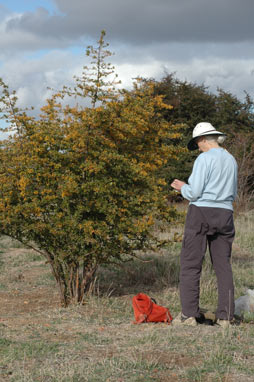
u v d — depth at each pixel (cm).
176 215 573
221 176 436
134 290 639
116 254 556
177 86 2697
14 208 510
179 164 2105
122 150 573
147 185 556
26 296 610
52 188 518
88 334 417
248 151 1883
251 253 927
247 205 1638
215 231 440
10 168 521
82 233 527
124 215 534
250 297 517
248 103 2809
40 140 512
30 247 556
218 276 446
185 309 443
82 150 534
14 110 529
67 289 565
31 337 411
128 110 559
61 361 345
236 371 320
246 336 397
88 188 511
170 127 607
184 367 327
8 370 329
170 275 709
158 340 385
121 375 315
